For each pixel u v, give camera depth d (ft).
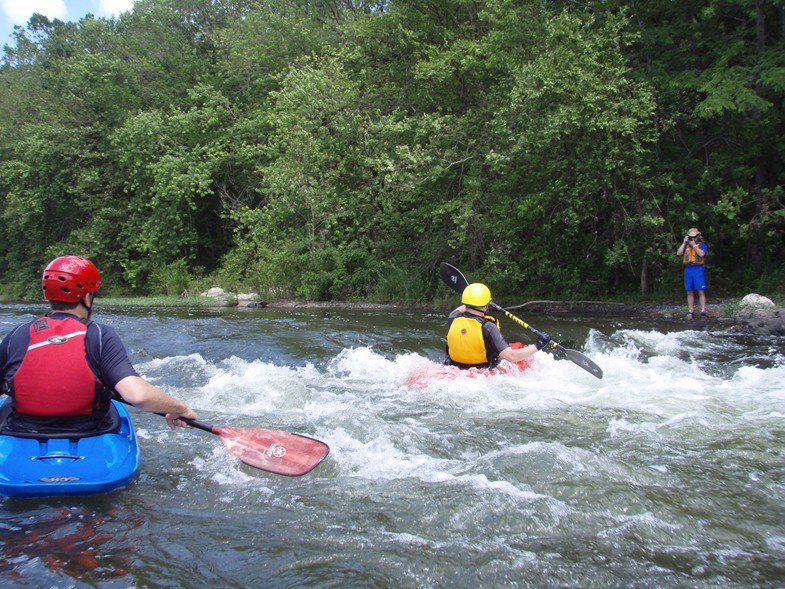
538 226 44.52
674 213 40.93
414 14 52.70
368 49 55.21
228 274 64.23
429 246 50.72
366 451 13.64
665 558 9.03
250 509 10.71
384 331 30.68
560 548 9.32
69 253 79.51
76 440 11.64
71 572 8.59
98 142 83.35
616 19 41.86
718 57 42.32
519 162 42.70
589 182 40.32
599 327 32.63
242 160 71.05
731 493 11.26
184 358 24.40
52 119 83.92
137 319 36.29
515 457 12.75
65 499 10.98
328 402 18.31
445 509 10.64
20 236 92.07
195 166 70.59
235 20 83.76
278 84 69.67
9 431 11.50
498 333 20.85
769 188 43.16
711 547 9.37
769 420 15.90
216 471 12.53
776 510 10.61
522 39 43.45
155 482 11.90
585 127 38.86
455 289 27.27
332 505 10.87
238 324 33.42
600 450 13.62
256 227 58.08
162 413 11.66
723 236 43.62
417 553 9.16
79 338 11.37
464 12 51.08
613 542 9.50
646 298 43.57
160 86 82.64
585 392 19.40
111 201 81.00
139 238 74.69
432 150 45.83
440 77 46.37
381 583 8.36
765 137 41.47
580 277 44.80
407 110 53.21
